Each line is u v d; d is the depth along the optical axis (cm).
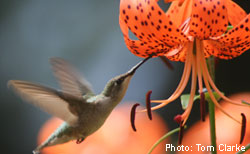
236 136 176
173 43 162
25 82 165
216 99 165
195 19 161
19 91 165
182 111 236
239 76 222
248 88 220
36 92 165
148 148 178
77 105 167
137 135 178
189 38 163
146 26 162
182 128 164
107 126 177
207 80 164
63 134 168
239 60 222
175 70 244
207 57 165
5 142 239
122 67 251
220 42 163
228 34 162
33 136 240
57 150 176
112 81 168
